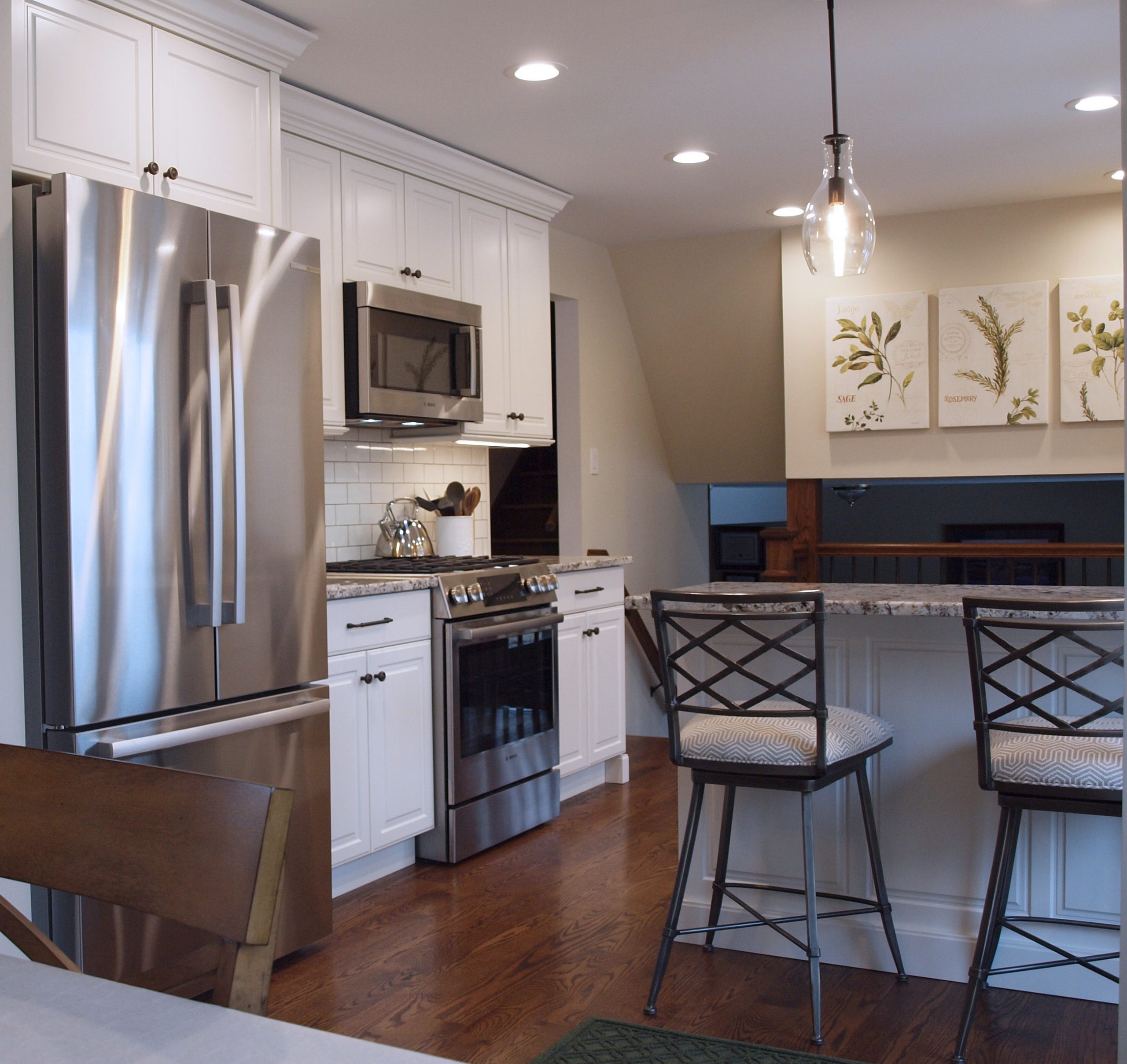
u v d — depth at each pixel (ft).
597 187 14.94
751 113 12.15
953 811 8.52
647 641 18.89
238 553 8.29
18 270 7.50
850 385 17.21
